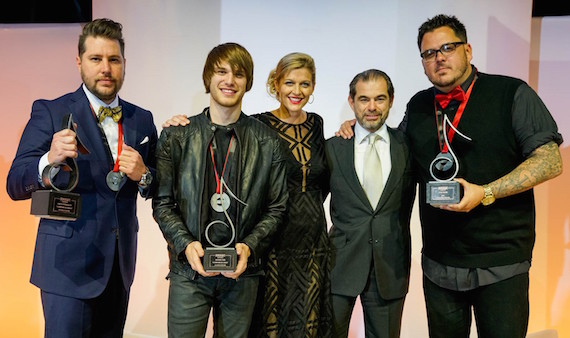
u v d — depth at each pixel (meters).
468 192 2.20
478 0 3.38
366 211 2.60
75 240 2.28
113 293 2.41
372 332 2.66
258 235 2.31
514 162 2.36
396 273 2.60
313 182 2.65
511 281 2.35
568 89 3.63
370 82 2.58
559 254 3.64
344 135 2.71
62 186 2.26
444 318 2.51
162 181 2.34
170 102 3.58
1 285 3.77
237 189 2.35
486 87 2.41
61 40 3.74
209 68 2.37
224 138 2.40
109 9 3.61
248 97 3.59
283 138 2.65
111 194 2.35
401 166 2.62
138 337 3.61
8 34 3.77
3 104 3.78
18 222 3.77
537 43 3.67
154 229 3.61
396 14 3.46
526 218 2.37
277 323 2.59
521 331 2.35
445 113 2.47
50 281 2.25
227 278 2.31
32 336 3.75
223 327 2.36
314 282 2.61
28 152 2.25
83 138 2.30
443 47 2.37
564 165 3.64
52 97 3.76
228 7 3.56
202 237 2.30
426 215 2.54
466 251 2.39
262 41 3.56
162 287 3.61
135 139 2.45
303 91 2.67
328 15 3.53
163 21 3.58
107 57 2.33
